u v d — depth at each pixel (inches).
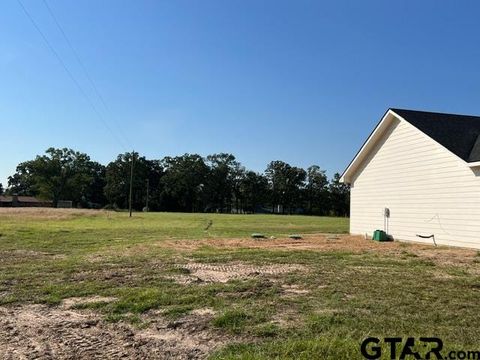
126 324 232.7
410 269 419.5
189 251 572.7
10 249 595.2
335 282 344.2
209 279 361.4
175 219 1873.8
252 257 504.4
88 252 561.6
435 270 413.7
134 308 263.1
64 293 305.9
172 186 4534.9
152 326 228.1
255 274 384.8
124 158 4579.2
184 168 4589.1
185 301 278.4
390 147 810.2
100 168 5059.1
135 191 4537.4
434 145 692.7
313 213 4621.1
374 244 699.4
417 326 220.7
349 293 303.6
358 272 397.7
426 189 710.5
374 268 424.8
